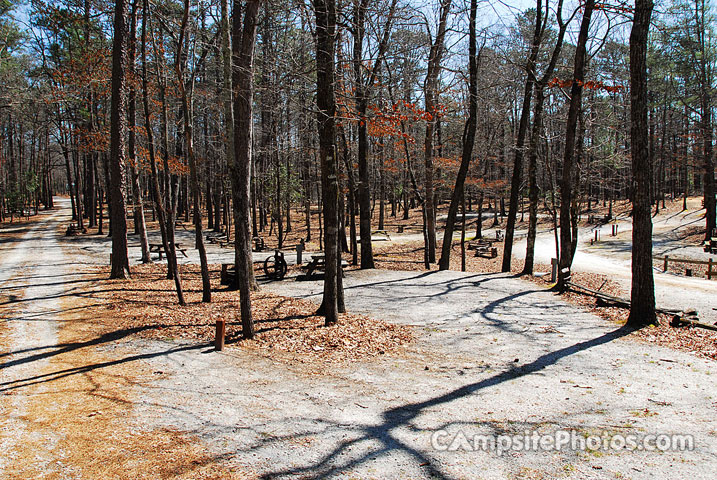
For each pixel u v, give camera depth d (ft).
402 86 51.78
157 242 98.68
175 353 26.63
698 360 24.13
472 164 92.99
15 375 22.80
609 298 37.52
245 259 29.68
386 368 24.26
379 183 138.31
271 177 98.99
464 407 19.01
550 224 132.67
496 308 38.27
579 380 21.85
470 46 56.18
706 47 90.27
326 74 31.30
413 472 14.01
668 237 97.81
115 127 51.21
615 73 52.90
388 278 54.54
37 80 102.68
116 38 50.44
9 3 83.46
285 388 21.38
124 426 17.31
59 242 93.71
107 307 38.14
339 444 15.85
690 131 107.24
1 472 14.02
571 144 49.39
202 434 16.66
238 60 32.40
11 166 164.25
